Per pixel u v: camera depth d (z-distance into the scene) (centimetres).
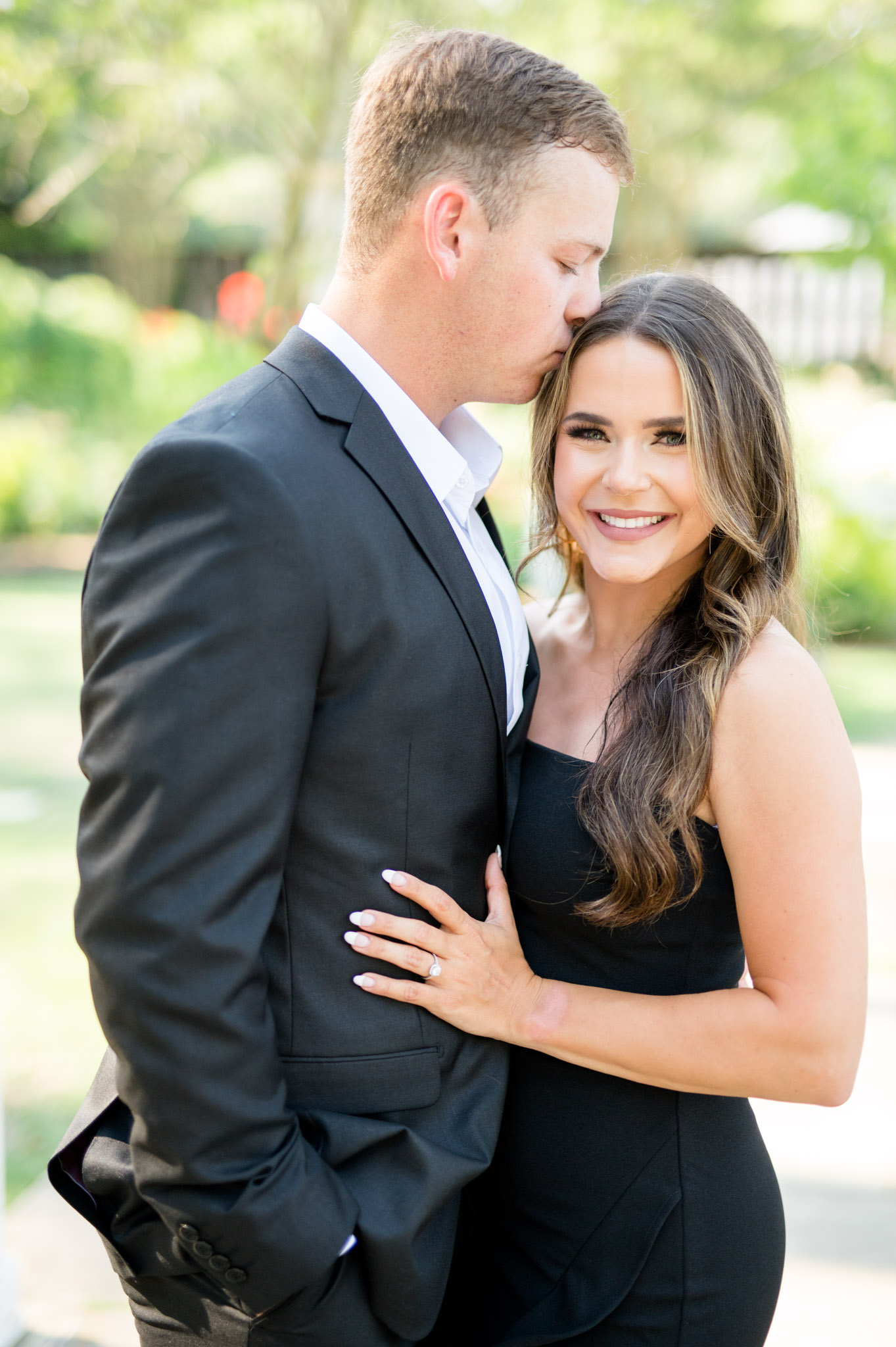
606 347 151
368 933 139
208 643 122
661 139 1128
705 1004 146
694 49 1024
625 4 982
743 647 149
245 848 123
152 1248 139
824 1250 264
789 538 160
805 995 142
